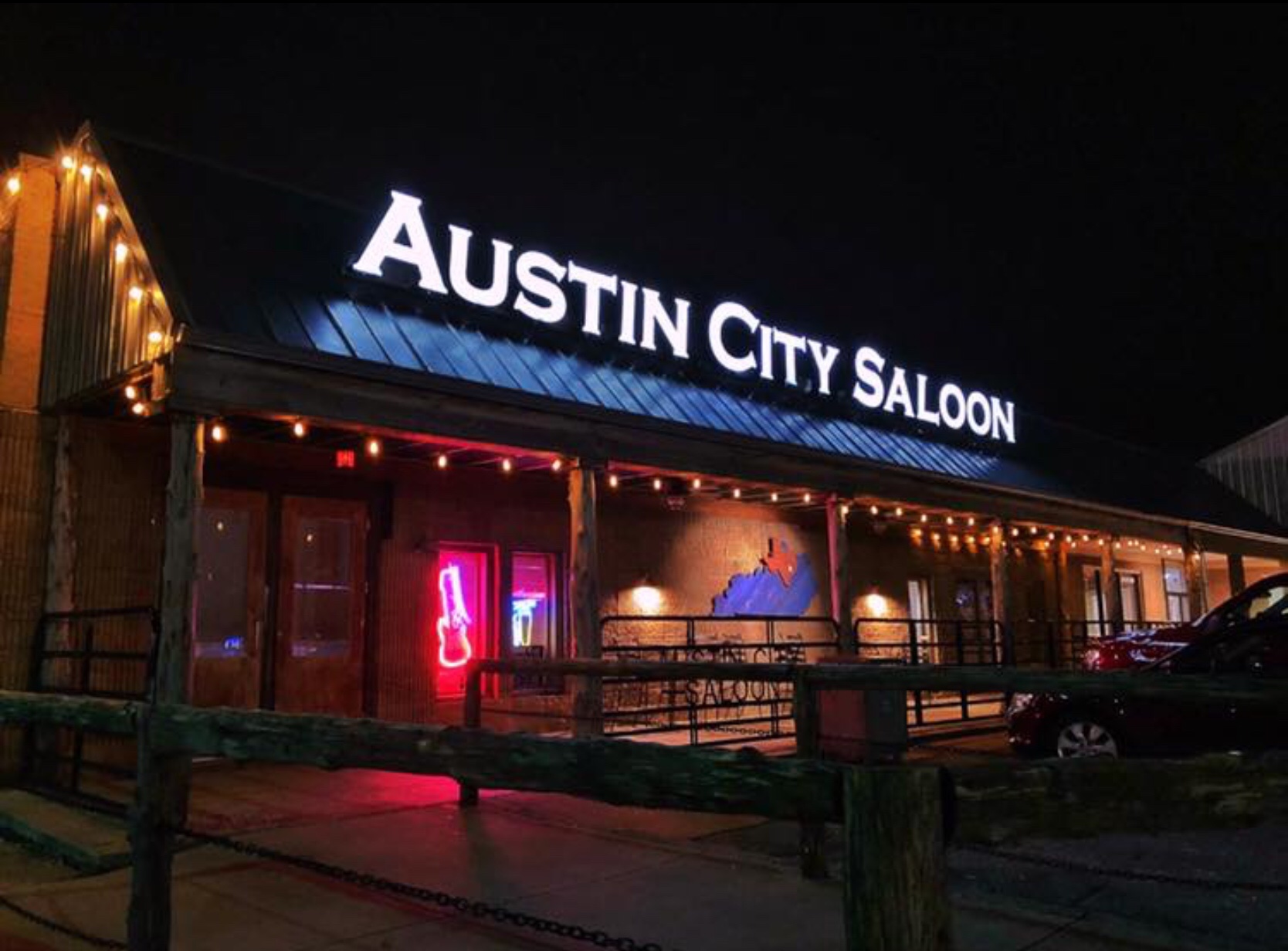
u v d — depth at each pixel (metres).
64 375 9.47
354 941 5.03
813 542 18.28
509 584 13.53
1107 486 21.14
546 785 2.78
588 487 11.03
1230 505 27.14
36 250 10.02
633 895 5.78
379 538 12.19
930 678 5.78
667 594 15.48
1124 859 6.82
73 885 6.11
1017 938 5.06
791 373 14.88
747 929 5.15
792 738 12.16
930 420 17.36
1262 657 9.52
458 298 10.77
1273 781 2.74
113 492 10.02
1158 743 9.30
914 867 2.08
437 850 6.84
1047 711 9.91
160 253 8.45
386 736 3.22
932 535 20.67
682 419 11.97
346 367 8.87
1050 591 23.64
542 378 10.85
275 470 11.31
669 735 12.80
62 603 9.47
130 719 3.95
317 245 10.05
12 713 4.77
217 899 5.72
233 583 10.82
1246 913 5.56
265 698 10.91
